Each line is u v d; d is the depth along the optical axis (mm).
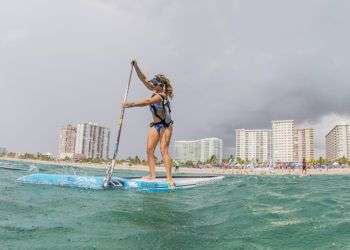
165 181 8602
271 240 3621
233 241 3545
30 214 4441
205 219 4625
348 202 6293
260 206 5602
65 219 4246
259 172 103188
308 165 110000
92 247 3182
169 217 4652
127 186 7895
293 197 6699
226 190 8086
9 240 3301
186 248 3283
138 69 9023
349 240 3629
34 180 7793
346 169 100312
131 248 3205
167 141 8867
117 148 8414
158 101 8742
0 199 5340
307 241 3590
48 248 3100
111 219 4340
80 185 7535
